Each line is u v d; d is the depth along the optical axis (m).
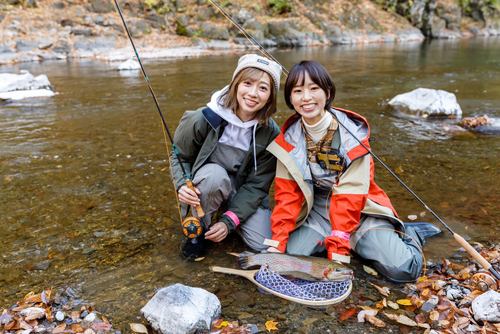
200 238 2.26
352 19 16.72
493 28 20.00
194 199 2.05
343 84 7.11
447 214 2.48
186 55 11.89
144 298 1.75
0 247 2.14
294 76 1.84
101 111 5.23
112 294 1.77
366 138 1.95
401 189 2.86
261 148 2.13
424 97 5.06
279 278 1.80
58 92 6.48
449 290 1.74
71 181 3.02
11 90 6.24
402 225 2.04
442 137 4.05
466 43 15.63
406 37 17.42
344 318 1.62
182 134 2.17
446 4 19.70
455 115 4.87
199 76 8.01
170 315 1.53
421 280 1.85
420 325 1.56
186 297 1.58
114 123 4.65
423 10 18.88
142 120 4.77
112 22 12.62
